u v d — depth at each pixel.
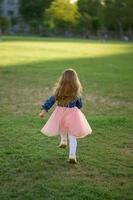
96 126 10.30
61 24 99.06
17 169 7.20
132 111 12.59
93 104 13.63
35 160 7.68
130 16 97.00
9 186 6.50
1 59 30.36
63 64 27.00
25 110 12.41
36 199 6.05
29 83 18.36
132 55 37.66
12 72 22.23
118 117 11.33
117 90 16.62
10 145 8.58
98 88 17.08
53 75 21.17
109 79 19.98
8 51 39.09
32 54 35.81
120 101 14.30
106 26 102.19
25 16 116.06
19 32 116.06
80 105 7.66
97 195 6.22
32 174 7.00
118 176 7.03
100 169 7.32
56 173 7.08
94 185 6.59
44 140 9.01
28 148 8.40
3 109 12.52
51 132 7.53
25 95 15.23
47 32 108.81
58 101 7.63
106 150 8.43
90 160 7.76
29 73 21.86
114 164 7.60
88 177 6.94
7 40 67.94
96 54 38.22
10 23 111.44
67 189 6.39
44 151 8.21
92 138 9.26
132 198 6.18
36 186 6.50
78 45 54.75
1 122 10.58
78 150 8.35
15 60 29.64
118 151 8.39
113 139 9.25
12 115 11.62
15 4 123.75
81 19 103.44
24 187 6.46
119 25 100.50
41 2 112.31
